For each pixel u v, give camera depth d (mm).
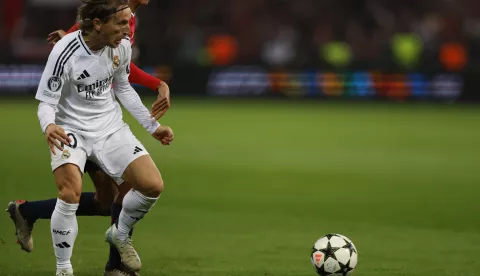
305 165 47094
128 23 19203
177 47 98375
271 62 99375
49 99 19109
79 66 19375
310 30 108250
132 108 21000
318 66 91875
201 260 23938
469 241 27469
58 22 106938
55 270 22422
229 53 101688
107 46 19609
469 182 41844
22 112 74312
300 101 91875
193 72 92375
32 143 53781
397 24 107125
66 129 19812
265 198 36156
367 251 25609
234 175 42938
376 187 39875
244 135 61750
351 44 106062
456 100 89375
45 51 100688
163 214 31844
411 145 57250
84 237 26500
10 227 28297
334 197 36750
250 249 25641
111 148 20062
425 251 25703
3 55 90812
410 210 33688
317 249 19953
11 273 22000
